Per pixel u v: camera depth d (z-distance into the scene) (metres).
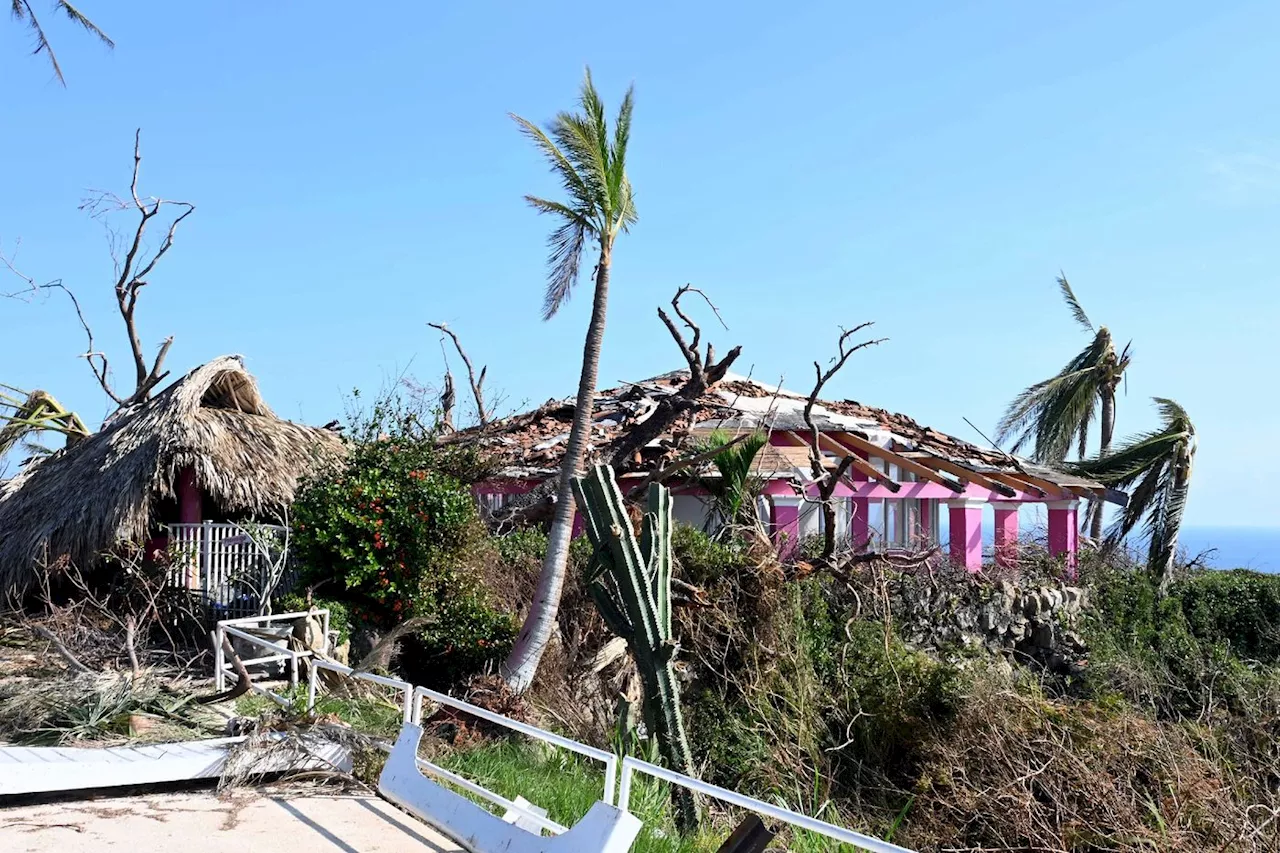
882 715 16.56
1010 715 15.73
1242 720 17.92
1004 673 16.98
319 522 16.06
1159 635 21.52
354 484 16.27
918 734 16.17
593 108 15.12
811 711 16.38
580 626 17.09
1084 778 14.39
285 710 10.97
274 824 8.38
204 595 16.09
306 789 9.43
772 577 16.78
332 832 8.22
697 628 16.48
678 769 13.23
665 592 13.98
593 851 6.71
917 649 18.39
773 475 20.12
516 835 7.50
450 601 16.23
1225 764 16.14
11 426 28.31
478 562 17.08
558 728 14.39
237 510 18.17
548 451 22.28
